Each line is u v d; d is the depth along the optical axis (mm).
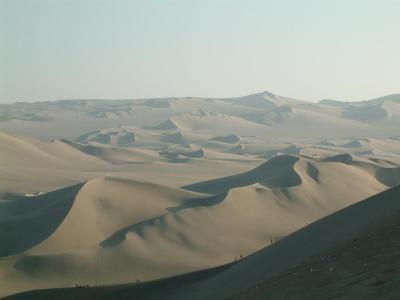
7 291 55031
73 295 45875
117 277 61438
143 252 68750
